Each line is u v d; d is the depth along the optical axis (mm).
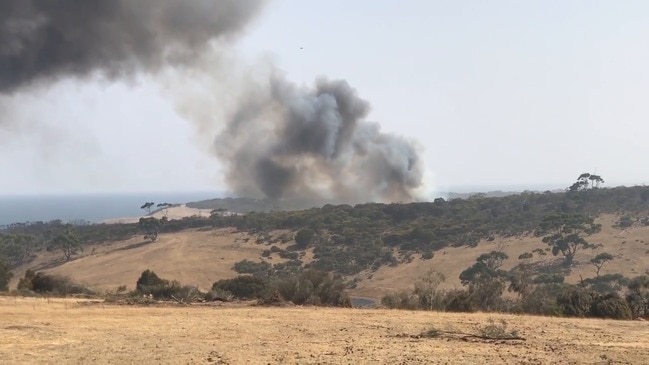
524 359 11672
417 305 27422
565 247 78875
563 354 12344
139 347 13031
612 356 12117
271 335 15188
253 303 26406
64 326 16500
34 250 107000
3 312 19625
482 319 19828
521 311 26156
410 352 12469
